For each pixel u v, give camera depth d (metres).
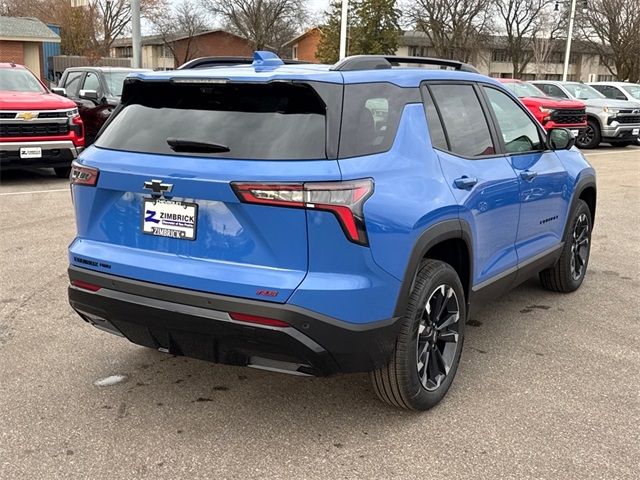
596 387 3.95
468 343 4.62
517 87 17.45
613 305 5.47
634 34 48.72
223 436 3.33
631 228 8.59
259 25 59.09
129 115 3.42
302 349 2.91
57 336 4.54
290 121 3.02
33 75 11.60
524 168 4.50
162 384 3.89
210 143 3.04
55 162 10.61
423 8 56.53
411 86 3.54
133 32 18.66
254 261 2.96
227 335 2.97
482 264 4.01
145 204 3.17
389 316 3.14
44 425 3.39
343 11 21.16
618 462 3.15
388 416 3.56
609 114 19.12
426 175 3.39
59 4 57.59
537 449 3.25
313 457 3.15
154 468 3.04
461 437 3.35
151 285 3.12
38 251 6.65
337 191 2.86
